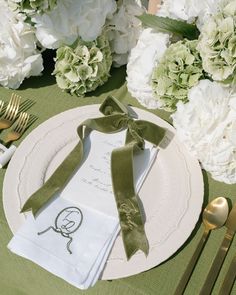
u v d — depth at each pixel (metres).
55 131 0.72
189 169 0.66
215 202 0.63
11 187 0.63
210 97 0.63
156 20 0.75
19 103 0.81
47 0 0.66
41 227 0.58
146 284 0.55
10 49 0.79
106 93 0.84
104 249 0.56
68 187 0.63
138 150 0.68
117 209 0.60
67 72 0.80
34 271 0.61
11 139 0.73
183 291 0.54
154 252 0.56
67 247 0.56
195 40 0.70
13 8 0.70
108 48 0.83
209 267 0.57
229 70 0.60
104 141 0.70
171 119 0.78
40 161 0.67
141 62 0.76
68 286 0.59
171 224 0.59
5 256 0.63
